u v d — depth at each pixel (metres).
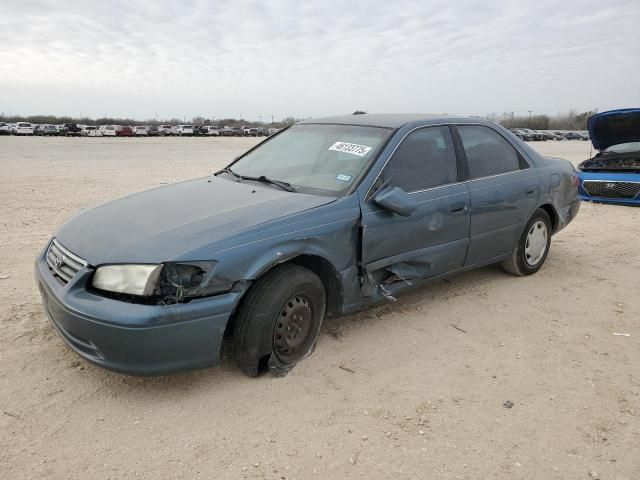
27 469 2.60
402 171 4.18
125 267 3.00
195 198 3.89
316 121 5.05
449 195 4.41
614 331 4.38
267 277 3.35
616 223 8.79
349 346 3.95
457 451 2.84
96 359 3.05
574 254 6.67
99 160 21.25
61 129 60.84
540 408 3.25
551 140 64.56
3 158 21.44
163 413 3.07
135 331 2.88
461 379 3.56
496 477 2.66
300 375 3.52
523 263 5.50
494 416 3.16
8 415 3.00
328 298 3.87
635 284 5.54
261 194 3.92
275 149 4.82
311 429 2.98
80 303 3.00
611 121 10.22
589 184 10.96
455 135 4.71
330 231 3.59
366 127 4.48
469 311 4.69
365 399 3.28
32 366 3.51
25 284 4.99
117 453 2.74
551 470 2.72
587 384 3.54
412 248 4.18
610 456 2.83
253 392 3.30
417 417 3.12
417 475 2.65
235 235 3.21
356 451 2.81
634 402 3.34
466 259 4.75
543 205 5.55
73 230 3.57
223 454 2.76
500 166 5.05
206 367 3.15
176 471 2.63
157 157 23.58
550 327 4.42
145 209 3.69
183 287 3.01
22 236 6.86
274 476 2.62
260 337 3.30
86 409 3.08
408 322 4.42
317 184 4.05
